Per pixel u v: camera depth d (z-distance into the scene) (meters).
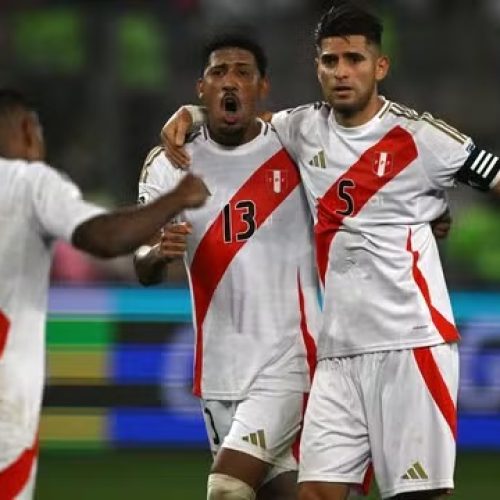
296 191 20.50
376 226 19.30
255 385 20.28
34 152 16.81
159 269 20.45
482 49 53.22
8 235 15.95
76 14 53.53
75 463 37.41
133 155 51.69
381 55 19.61
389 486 19.36
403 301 19.16
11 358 15.94
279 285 20.42
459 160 19.12
